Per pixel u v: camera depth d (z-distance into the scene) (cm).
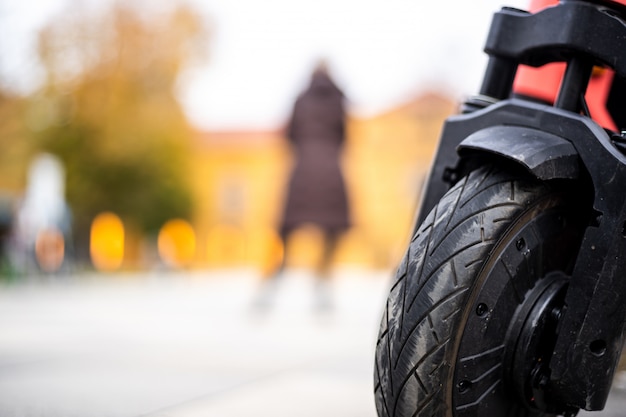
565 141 113
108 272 1560
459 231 111
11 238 856
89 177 2150
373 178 3469
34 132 1995
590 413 183
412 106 3388
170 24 2019
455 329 107
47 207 855
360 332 387
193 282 1104
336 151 575
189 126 2403
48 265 858
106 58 1956
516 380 110
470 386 109
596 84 151
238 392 215
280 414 185
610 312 108
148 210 2322
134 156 2152
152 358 285
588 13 116
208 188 3916
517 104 120
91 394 211
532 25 122
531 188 113
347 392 216
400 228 3416
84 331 373
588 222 114
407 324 109
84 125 2044
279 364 272
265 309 543
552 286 112
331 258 567
